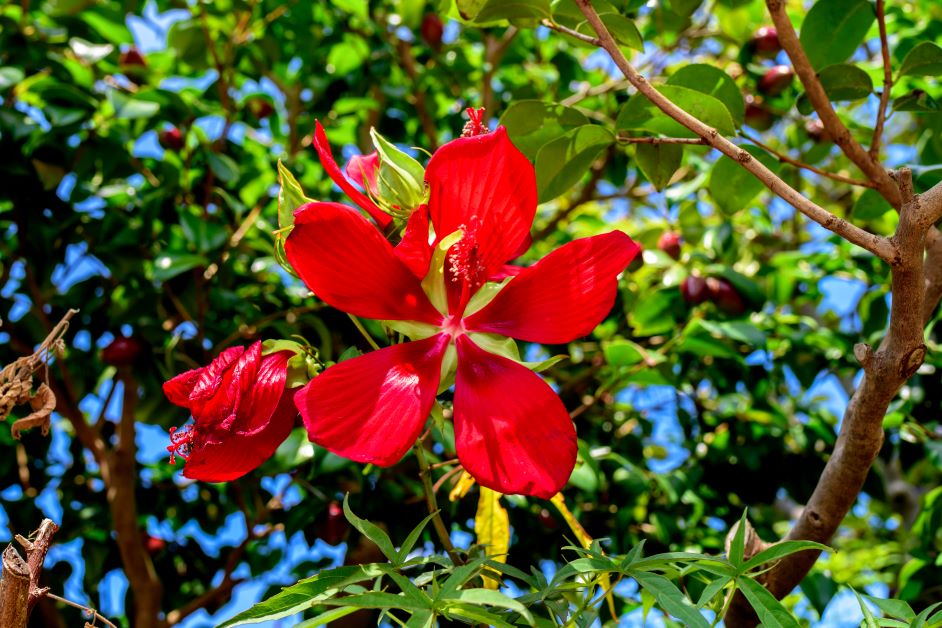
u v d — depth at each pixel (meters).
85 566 1.46
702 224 1.53
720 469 1.41
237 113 1.53
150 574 1.38
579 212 1.97
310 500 1.25
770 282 1.53
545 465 0.66
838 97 0.94
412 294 0.70
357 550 1.22
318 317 1.31
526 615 0.63
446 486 1.22
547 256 0.70
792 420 1.59
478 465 0.66
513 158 0.69
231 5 1.56
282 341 0.71
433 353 0.69
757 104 1.33
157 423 1.31
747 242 1.76
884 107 0.87
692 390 1.49
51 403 0.79
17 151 1.30
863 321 1.42
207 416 0.69
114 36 1.52
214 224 1.29
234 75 1.58
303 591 0.68
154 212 1.37
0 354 1.44
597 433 1.49
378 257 0.68
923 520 1.21
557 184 0.90
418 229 0.68
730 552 0.69
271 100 1.53
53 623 1.40
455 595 0.65
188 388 0.71
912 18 1.45
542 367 0.68
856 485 0.82
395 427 0.66
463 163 0.69
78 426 1.41
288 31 1.66
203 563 1.55
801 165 0.89
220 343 1.32
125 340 1.30
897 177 0.72
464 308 0.69
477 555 0.74
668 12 1.41
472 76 1.67
